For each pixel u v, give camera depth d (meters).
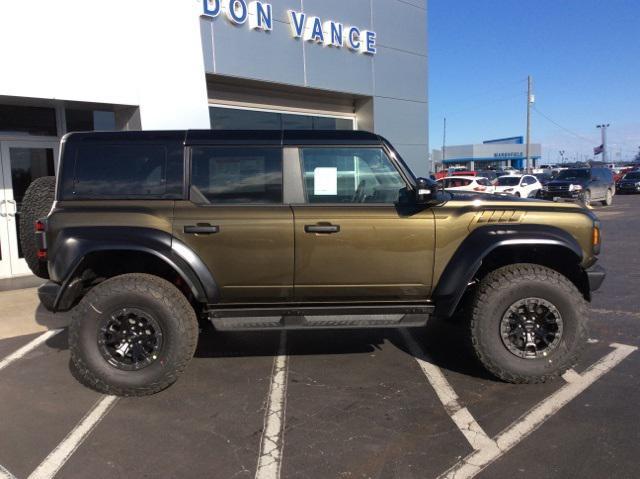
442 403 3.96
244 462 3.21
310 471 3.10
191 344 4.15
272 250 4.15
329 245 4.17
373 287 4.25
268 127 12.44
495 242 4.14
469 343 4.36
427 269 4.23
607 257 10.35
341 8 12.91
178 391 4.27
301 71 12.16
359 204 4.25
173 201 4.20
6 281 8.46
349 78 13.23
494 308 4.15
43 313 6.57
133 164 4.25
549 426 3.56
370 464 3.16
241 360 4.96
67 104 8.30
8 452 3.37
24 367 4.84
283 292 4.23
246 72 11.09
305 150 4.30
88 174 4.24
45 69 7.49
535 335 4.20
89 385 4.38
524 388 4.19
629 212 21.36
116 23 8.20
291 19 11.83
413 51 14.84
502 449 3.29
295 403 4.02
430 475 3.04
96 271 4.42
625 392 4.07
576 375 4.41
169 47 8.88
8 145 8.57
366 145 4.30
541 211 4.31
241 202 4.23
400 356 5.01
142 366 4.08
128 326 4.11
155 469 3.15
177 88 8.98
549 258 4.52
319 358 4.99
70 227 4.10
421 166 15.41
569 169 25.80
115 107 8.66
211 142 4.28
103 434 3.59
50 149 8.92
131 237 4.04
